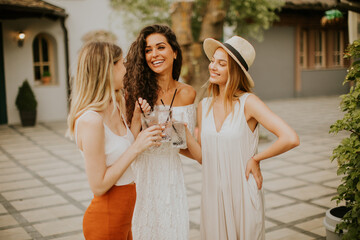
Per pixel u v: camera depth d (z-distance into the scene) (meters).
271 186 5.67
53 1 11.61
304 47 16.62
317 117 11.65
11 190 5.77
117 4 9.95
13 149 8.41
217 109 2.74
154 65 2.84
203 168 2.77
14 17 10.40
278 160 7.11
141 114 2.36
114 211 2.19
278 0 9.64
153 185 2.79
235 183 2.64
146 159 2.78
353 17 4.79
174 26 8.04
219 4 7.73
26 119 10.95
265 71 15.70
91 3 12.12
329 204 4.90
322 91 17.08
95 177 2.09
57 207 5.07
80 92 2.14
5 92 11.24
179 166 2.87
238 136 2.61
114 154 2.19
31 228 4.42
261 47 15.49
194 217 4.61
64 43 11.84
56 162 7.33
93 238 2.21
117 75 2.22
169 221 2.78
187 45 8.05
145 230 2.79
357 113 2.84
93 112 2.09
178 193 2.84
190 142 2.76
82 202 5.24
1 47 11.08
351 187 2.91
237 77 2.62
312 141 8.59
